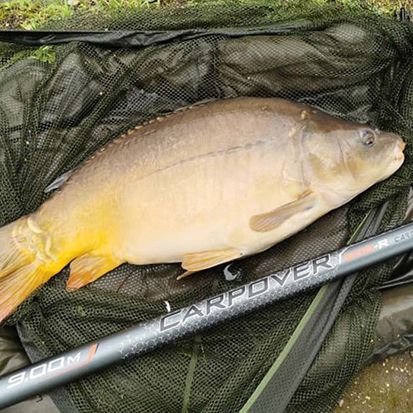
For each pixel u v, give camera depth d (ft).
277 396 2.13
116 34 2.48
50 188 2.35
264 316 2.30
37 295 2.35
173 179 2.27
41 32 2.48
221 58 2.48
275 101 2.33
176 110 2.39
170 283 2.40
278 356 2.18
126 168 2.29
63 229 2.29
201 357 2.26
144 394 2.21
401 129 2.43
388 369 2.45
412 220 2.38
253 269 2.41
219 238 2.28
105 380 2.20
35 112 2.45
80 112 2.48
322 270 2.18
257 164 2.25
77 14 2.73
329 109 2.55
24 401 2.15
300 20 2.49
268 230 2.25
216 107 2.32
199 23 2.52
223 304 2.15
